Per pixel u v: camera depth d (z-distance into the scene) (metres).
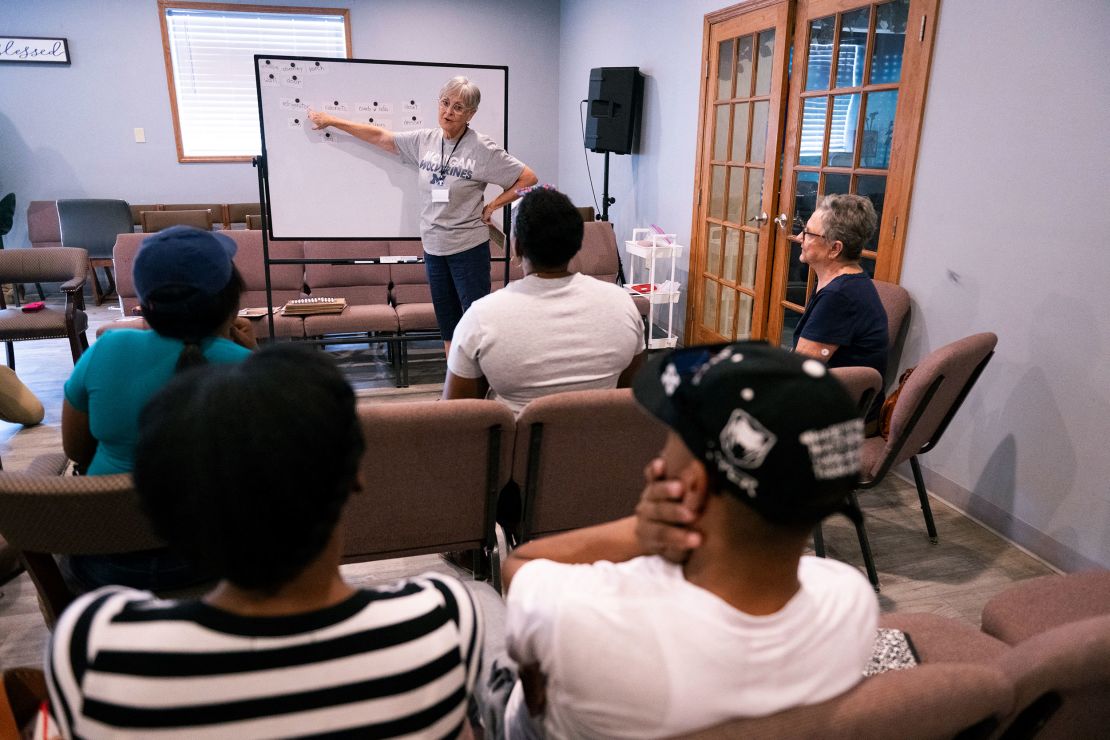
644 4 5.41
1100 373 2.27
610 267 4.89
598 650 0.67
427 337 4.19
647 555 0.77
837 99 3.46
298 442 0.56
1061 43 2.31
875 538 2.60
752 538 0.64
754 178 4.26
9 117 6.41
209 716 0.57
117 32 6.45
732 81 4.37
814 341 2.43
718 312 4.81
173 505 0.57
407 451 1.59
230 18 6.73
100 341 1.42
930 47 2.83
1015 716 0.84
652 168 5.55
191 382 0.59
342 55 7.05
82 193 6.74
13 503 1.21
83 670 0.56
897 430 2.10
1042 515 2.49
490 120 3.75
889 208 3.12
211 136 6.96
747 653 0.66
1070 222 2.33
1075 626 0.86
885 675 0.72
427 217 3.63
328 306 4.11
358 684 0.60
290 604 0.61
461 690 0.67
